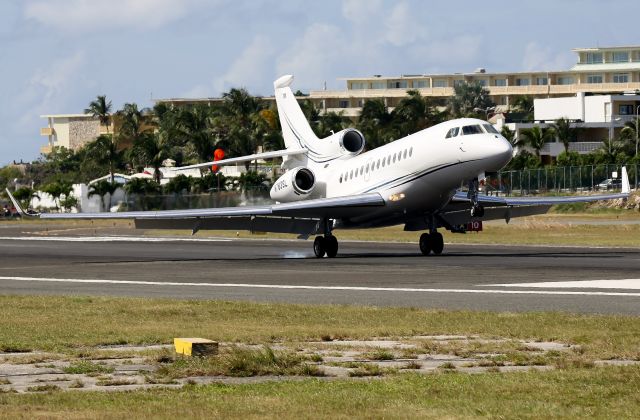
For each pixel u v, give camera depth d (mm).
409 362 38438
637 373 34781
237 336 45094
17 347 42312
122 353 40531
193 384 33625
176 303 59562
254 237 159625
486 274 79125
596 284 70000
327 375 35688
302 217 104188
